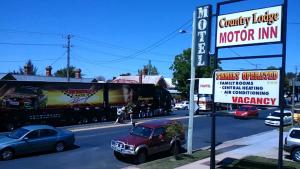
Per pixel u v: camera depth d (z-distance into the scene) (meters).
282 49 12.03
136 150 18.38
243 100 12.98
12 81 31.12
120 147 18.80
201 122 39.78
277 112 38.84
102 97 39.34
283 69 12.02
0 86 30.34
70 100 35.78
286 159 19.03
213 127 13.80
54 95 34.31
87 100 37.56
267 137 28.69
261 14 12.51
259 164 17.22
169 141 20.16
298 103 85.88
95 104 38.47
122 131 30.23
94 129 31.59
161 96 48.00
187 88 66.75
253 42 12.70
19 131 20.28
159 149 19.58
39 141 20.12
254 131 33.22
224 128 34.91
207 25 17.41
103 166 17.91
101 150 21.81
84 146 23.02
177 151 20.70
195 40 17.97
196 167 16.67
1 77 53.62
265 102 12.42
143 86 44.97
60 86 34.78
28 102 32.16
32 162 18.52
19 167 17.42
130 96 42.88
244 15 12.95
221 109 59.28
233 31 13.24
